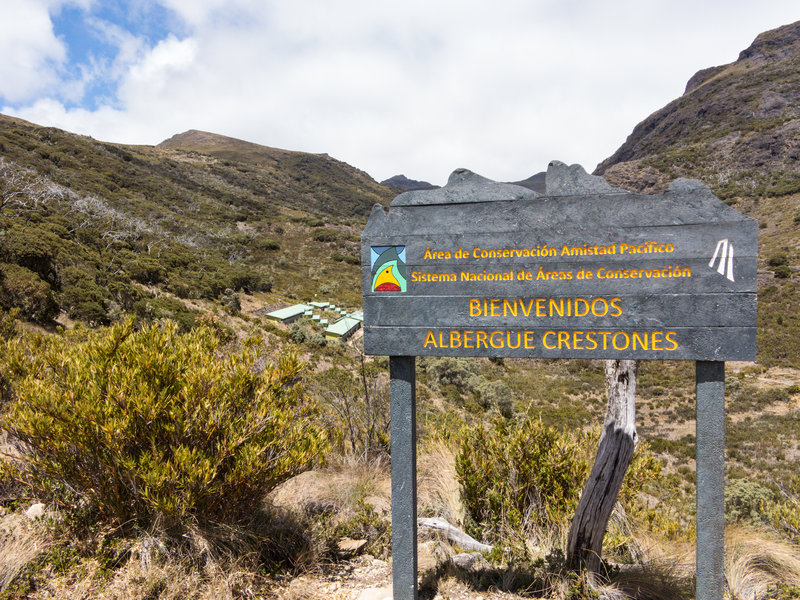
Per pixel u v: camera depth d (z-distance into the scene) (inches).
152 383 98.3
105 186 2896.2
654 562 112.0
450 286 90.3
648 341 81.7
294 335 1159.0
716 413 80.0
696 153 4190.5
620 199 82.8
